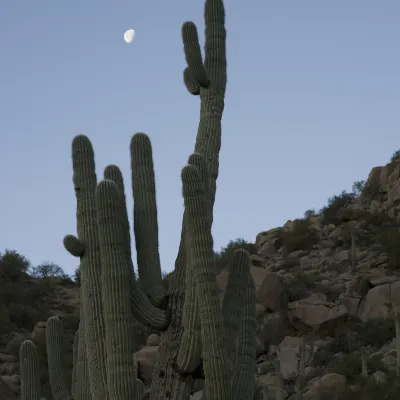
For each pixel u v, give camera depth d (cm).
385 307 3700
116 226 1107
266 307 3806
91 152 1224
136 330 3844
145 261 1172
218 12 1334
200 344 1099
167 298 1170
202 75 1273
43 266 5353
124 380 1063
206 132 1266
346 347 3431
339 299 3838
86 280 1152
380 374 2848
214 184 1243
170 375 1127
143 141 1221
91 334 1123
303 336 3291
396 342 3089
